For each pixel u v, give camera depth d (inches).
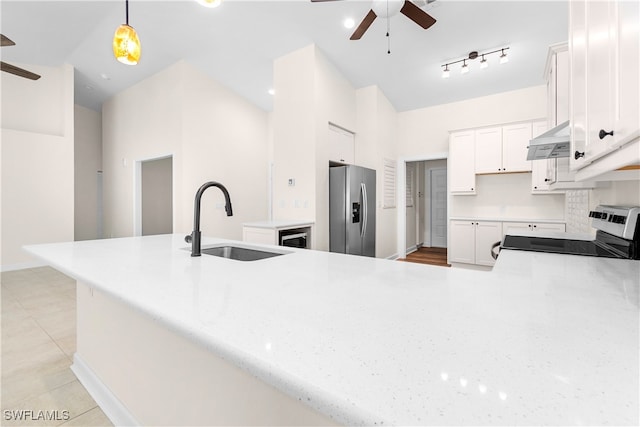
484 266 169.8
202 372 36.5
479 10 108.8
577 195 115.0
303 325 22.6
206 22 127.6
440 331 21.2
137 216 202.5
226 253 70.9
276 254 62.9
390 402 13.8
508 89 174.9
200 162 179.2
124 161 210.2
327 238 149.5
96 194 238.1
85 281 37.7
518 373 15.7
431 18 97.7
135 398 50.4
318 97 141.7
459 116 193.9
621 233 52.5
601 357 17.3
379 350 18.5
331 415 14.5
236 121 205.5
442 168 275.3
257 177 224.2
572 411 12.7
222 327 22.4
